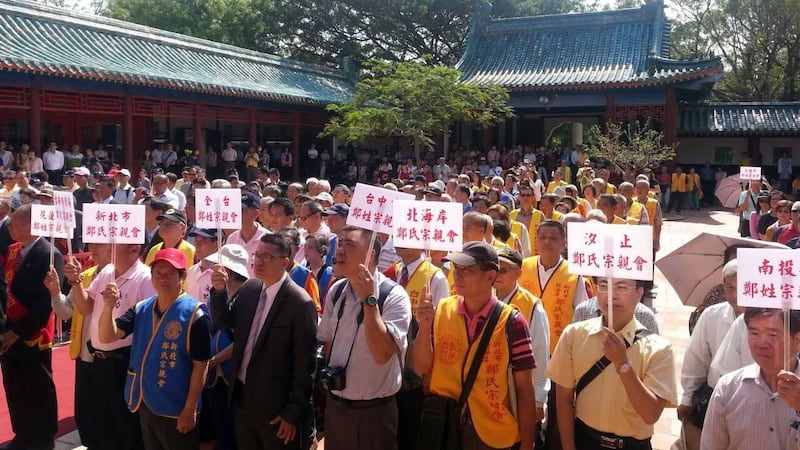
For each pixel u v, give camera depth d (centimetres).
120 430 514
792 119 2828
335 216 701
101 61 1955
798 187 2786
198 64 2400
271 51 3788
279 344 444
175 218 618
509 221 754
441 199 815
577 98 2855
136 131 2459
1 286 538
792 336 318
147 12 3466
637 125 2778
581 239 354
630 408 367
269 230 786
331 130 2567
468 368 405
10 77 1738
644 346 366
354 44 3850
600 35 3016
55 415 579
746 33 3725
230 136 2834
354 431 437
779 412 323
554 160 2886
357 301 448
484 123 2639
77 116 2292
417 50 3938
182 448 460
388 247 660
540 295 580
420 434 418
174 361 453
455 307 420
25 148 1802
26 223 572
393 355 444
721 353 411
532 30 3167
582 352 378
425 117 2438
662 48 2886
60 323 897
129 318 487
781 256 313
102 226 504
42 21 1977
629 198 1172
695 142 3041
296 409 441
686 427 432
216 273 475
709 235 496
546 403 528
